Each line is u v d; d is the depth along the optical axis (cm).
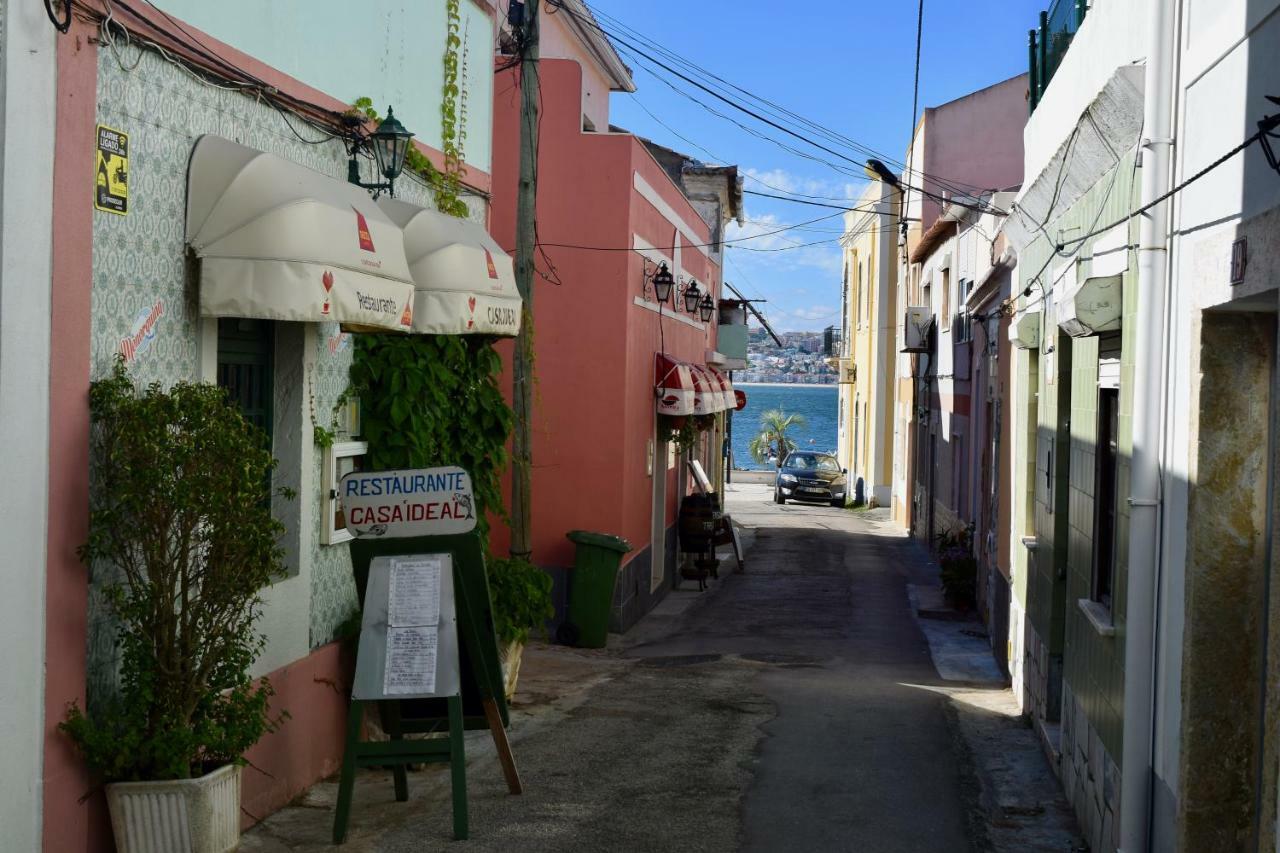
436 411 900
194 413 548
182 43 602
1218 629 533
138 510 539
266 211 609
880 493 3931
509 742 898
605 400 1636
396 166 806
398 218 838
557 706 1045
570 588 1586
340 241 639
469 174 1063
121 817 548
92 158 536
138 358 577
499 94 1650
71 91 521
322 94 774
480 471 1016
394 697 676
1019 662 1145
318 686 776
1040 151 1111
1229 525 533
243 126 678
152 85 585
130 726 548
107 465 547
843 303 4856
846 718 1030
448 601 687
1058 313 809
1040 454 1061
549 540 1638
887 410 3903
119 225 559
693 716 1012
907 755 911
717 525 2275
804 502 4122
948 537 2150
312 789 762
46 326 509
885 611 1895
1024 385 1200
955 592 1848
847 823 738
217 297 606
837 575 2322
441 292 816
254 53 686
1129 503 619
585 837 686
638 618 1795
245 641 612
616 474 1631
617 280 1633
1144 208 599
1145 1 671
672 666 1341
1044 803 805
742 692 1135
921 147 2706
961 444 2166
